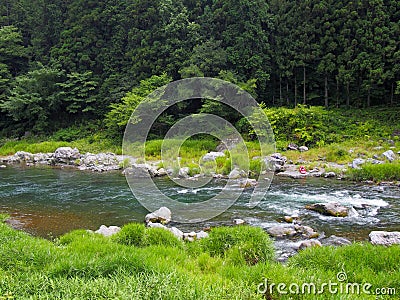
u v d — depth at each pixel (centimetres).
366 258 486
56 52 3244
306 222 857
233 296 359
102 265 446
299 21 2859
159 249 553
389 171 1355
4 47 3331
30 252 498
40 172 1780
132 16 3222
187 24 2964
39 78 2961
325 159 1739
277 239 729
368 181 1348
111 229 758
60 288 378
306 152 1883
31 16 3731
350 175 1402
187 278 406
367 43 2514
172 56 2806
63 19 3603
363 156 1698
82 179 1544
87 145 2527
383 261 471
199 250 588
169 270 432
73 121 3108
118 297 345
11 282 393
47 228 833
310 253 518
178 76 2780
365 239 727
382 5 2570
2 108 2944
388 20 2538
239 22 2830
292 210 970
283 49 2908
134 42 3131
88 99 2992
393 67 2436
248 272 443
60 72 3008
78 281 396
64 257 482
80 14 3378
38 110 2939
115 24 3369
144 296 349
